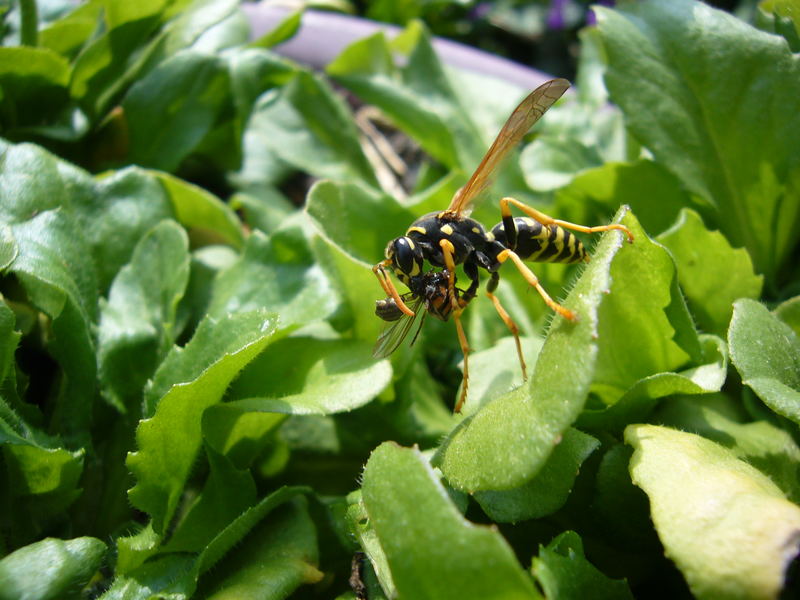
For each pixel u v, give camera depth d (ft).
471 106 0.25
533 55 0.43
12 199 0.15
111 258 0.18
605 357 0.15
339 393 0.15
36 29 0.19
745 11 0.36
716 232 0.16
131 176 0.18
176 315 0.17
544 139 0.21
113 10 0.19
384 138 0.30
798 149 0.17
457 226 0.17
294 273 0.17
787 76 0.17
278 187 0.27
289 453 0.17
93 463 0.15
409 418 0.17
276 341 0.16
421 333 0.18
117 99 0.21
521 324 0.20
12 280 0.17
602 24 0.18
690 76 0.17
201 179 0.25
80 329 0.15
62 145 0.20
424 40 0.25
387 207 0.20
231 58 0.22
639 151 0.22
